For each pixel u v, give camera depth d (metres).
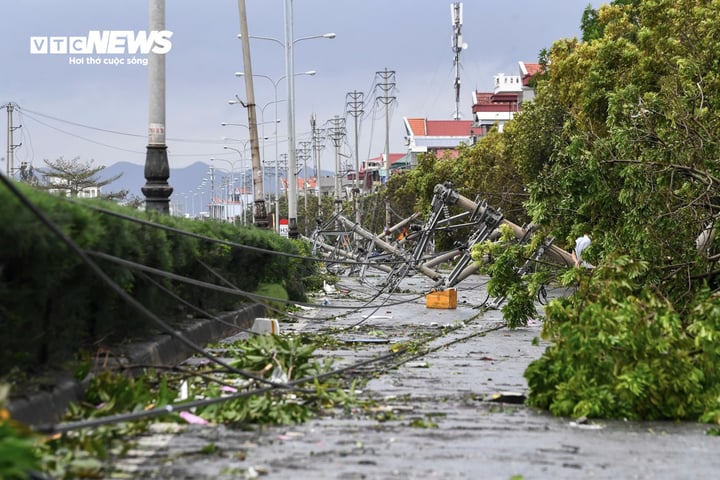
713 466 10.12
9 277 11.20
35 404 11.12
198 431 11.52
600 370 13.40
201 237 15.79
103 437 10.62
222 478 9.07
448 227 44.94
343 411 13.27
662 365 13.21
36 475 7.08
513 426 12.32
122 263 13.02
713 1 43.94
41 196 11.47
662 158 22.81
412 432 11.75
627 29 57.06
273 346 15.73
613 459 10.38
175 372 16.36
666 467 10.02
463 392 15.34
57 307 12.74
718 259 21.36
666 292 21.52
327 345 23.25
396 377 17.14
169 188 25.20
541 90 68.56
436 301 38.59
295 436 11.35
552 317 14.40
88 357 13.69
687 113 24.02
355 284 61.41
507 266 28.11
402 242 59.16
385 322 31.28
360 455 10.30
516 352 21.97
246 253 28.89
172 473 9.24
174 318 21.55
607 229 24.52
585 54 58.03
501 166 80.25
